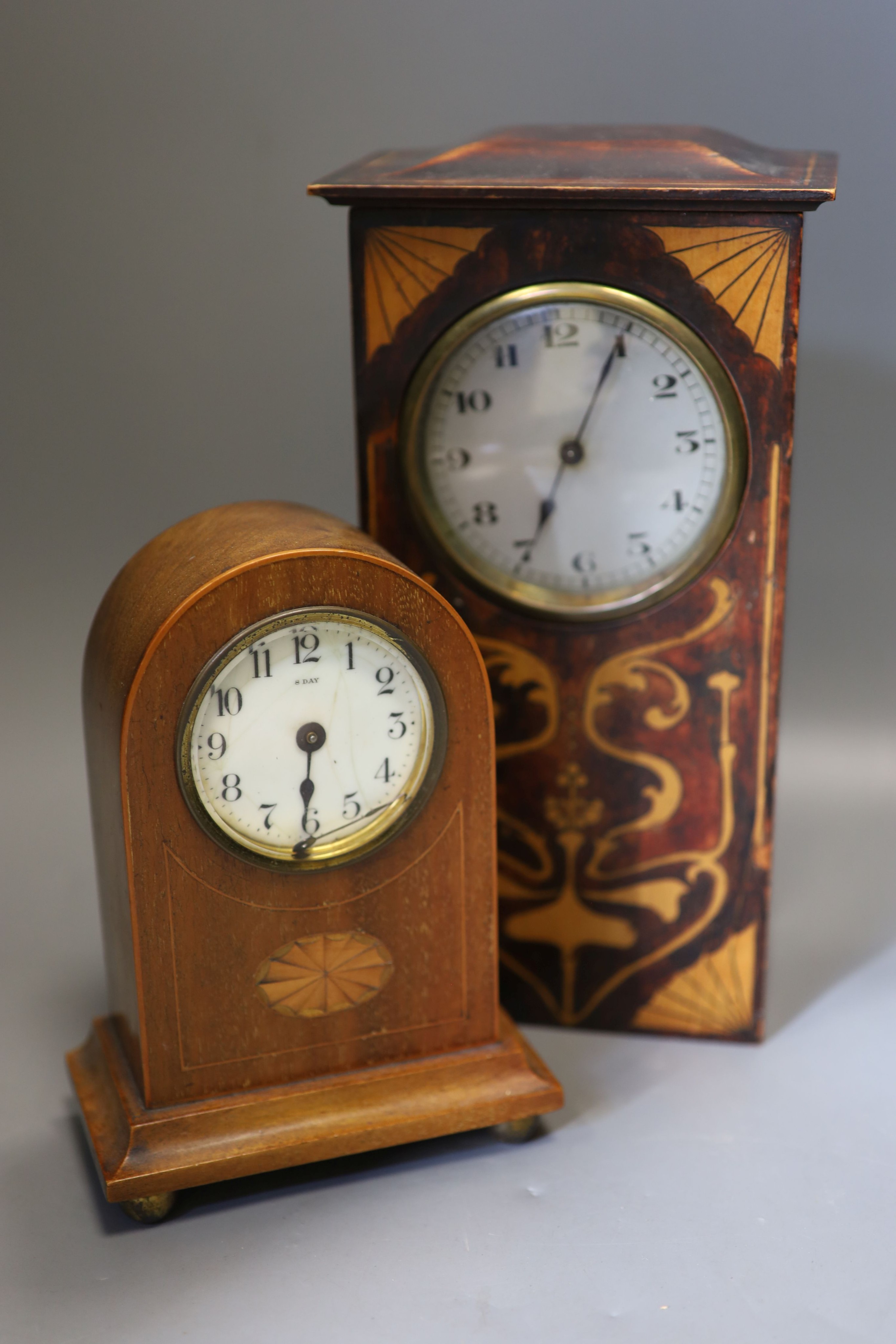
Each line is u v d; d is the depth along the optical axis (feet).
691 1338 2.24
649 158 2.52
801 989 2.87
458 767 2.40
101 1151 2.42
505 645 2.63
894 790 3.38
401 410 2.55
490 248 2.47
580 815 2.70
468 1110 2.48
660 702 2.63
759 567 2.56
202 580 2.27
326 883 2.39
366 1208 2.43
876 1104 2.61
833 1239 2.38
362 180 2.46
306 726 2.33
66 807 3.37
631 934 2.74
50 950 2.98
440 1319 2.27
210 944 2.37
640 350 2.50
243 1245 2.38
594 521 2.57
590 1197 2.45
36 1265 2.36
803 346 3.34
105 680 2.36
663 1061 2.72
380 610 2.32
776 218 2.42
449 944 2.46
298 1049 2.45
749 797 2.66
